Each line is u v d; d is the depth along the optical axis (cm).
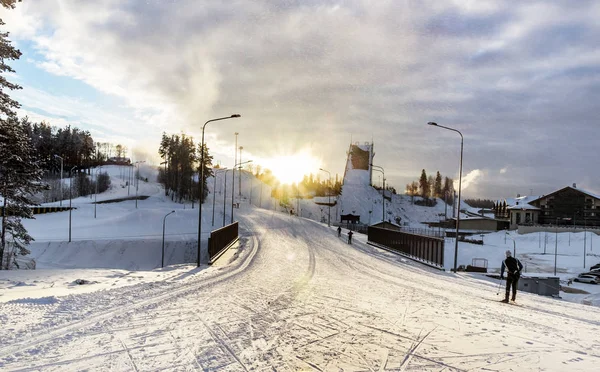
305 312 931
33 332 704
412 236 2841
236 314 895
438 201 19412
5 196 2631
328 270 2041
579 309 1083
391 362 568
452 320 865
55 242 4816
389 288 1422
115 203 9469
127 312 891
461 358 588
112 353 596
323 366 548
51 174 10981
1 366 532
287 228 6119
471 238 7694
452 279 1822
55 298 1016
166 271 1916
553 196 8538
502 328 793
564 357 595
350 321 840
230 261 2423
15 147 2502
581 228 7050
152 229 6259
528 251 5991
